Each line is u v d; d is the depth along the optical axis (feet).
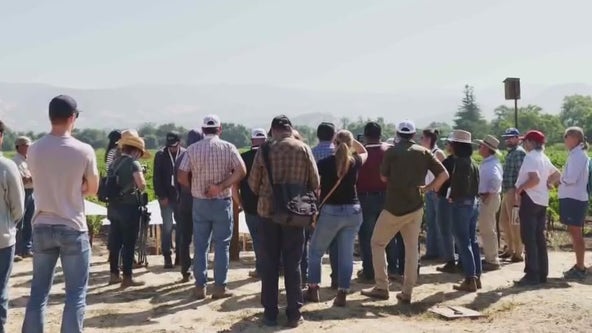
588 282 27.68
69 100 16.89
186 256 27.94
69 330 16.61
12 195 17.49
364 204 27.25
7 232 17.56
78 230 16.85
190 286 27.09
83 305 17.04
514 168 32.50
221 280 24.68
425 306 23.88
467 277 26.20
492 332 20.30
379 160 27.09
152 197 61.31
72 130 17.39
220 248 24.58
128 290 26.40
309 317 22.17
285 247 20.95
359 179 27.25
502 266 31.76
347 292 25.53
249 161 25.40
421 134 31.71
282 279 28.86
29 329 16.70
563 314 22.16
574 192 27.81
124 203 26.32
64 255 16.83
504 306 23.65
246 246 45.44
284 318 21.94
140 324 21.36
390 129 348.38
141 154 27.09
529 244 27.04
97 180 17.22
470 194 25.99
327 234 23.34
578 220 27.94
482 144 30.89
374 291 24.98
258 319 21.75
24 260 34.45
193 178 24.09
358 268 32.07
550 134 460.55
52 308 23.63
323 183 23.00
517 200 27.30
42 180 16.63
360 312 22.91
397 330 20.38
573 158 27.68
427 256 34.24
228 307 23.45
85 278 17.15
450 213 29.01
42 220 16.69
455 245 32.01
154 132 501.56
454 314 22.45
